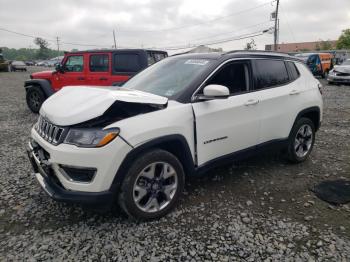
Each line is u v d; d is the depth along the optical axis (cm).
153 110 296
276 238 281
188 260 251
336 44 6322
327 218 315
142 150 283
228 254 259
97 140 263
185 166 328
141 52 826
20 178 409
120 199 287
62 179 274
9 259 251
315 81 478
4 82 2209
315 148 548
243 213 323
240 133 365
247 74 380
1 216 316
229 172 430
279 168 447
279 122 411
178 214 319
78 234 285
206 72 340
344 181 404
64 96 325
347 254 259
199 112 321
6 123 766
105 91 298
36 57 11569
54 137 280
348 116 859
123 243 272
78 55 891
